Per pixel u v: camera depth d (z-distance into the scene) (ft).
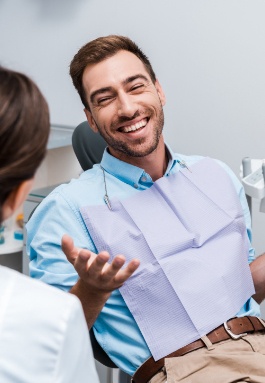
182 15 8.48
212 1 8.27
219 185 5.12
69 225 4.64
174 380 4.27
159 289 4.53
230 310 4.60
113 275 3.48
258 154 8.50
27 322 2.25
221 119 8.61
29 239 4.89
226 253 4.79
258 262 5.18
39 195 7.35
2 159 2.29
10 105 2.28
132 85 4.77
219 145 8.71
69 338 2.30
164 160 5.13
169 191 4.90
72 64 5.00
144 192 4.86
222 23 8.29
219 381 4.18
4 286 2.34
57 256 4.57
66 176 8.41
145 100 4.77
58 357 2.24
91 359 2.47
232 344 4.49
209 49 8.44
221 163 5.49
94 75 4.81
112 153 5.05
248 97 8.36
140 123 4.79
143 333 4.49
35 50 9.55
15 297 2.31
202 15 8.37
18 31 9.60
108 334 4.65
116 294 4.58
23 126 2.30
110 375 6.53
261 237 8.50
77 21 9.13
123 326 4.58
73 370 2.31
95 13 9.01
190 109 8.77
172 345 4.46
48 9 9.27
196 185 5.05
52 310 2.30
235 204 5.06
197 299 4.54
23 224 7.48
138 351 4.52
